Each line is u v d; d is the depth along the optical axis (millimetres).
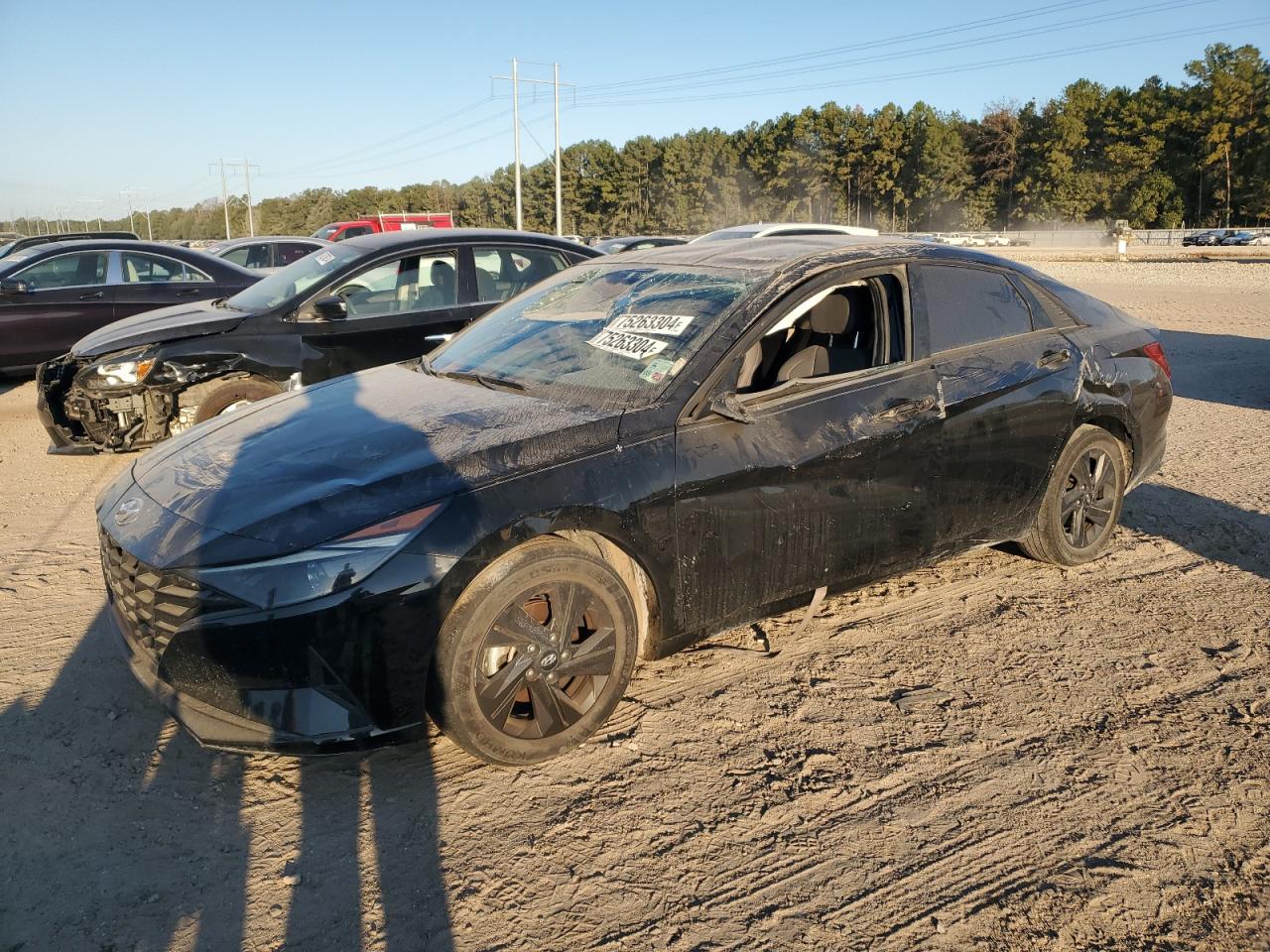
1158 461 4691
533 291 4379
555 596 2826
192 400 6020
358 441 3012
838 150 103875
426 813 2701
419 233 6859
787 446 3207
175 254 9641
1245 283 23656
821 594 3477
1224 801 2695
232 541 2592
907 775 2854
